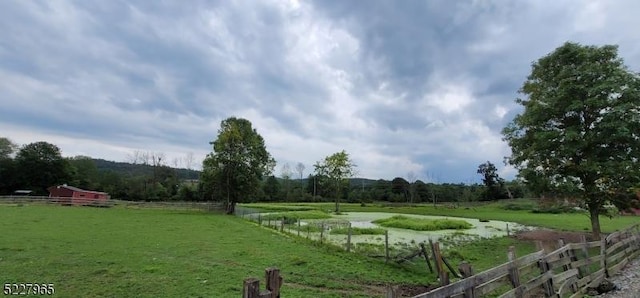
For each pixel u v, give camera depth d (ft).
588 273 36.60
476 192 377.50
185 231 88.63
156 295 33.91
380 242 81.20
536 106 76.54
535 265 27.94
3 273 39.99
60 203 185.57
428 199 381.81
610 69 68.59
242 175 179.83
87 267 44.42
